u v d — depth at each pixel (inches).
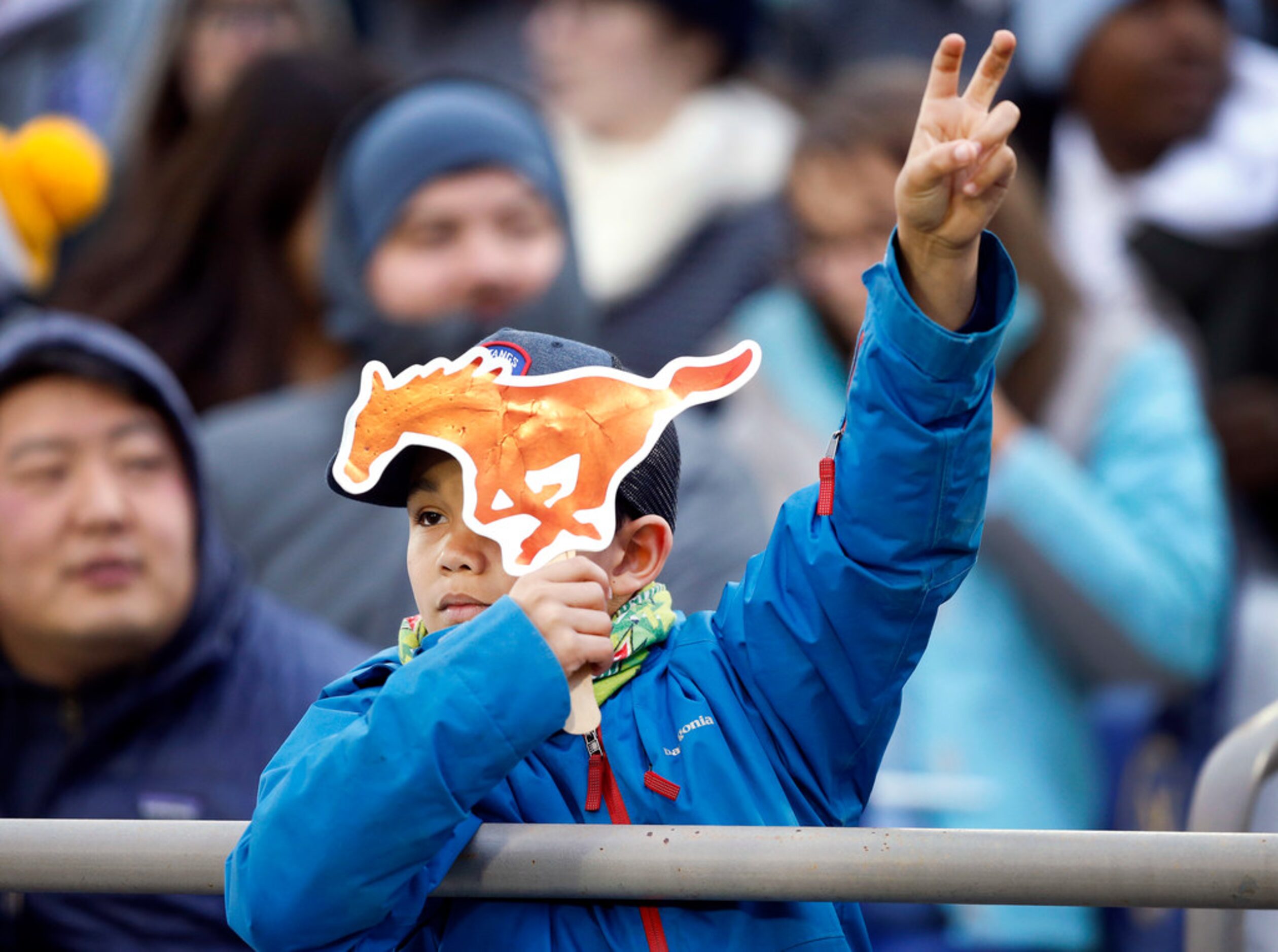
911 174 197.0
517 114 458.9
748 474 413.7
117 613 354.3
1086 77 633.6
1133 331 458.0
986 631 415.2
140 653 361.1
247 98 490.9
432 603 218.4
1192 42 621.9
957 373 203.5
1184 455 437.7
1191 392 451.5
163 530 361.7
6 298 484.1
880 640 213.8
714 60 602.2
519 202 445.1
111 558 355.3
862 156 451.8
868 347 208.5
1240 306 601.6
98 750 358.3
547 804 216.7
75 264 540.1
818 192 456.1
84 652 357.4
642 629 225.0
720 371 219.8
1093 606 414.3
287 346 481.7
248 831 204.5
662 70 588.1
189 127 582.6
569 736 220.5
